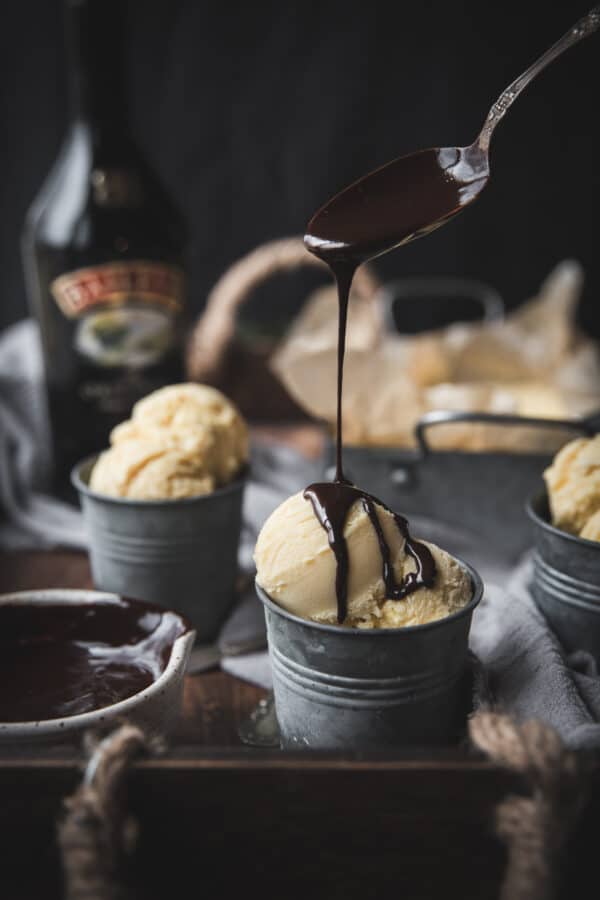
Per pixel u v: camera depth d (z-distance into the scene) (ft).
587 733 1.31
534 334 2.64
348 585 1.30
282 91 3.30
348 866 1.22
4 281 3.38
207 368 2.55
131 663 1.45
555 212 3.53
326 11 3.22
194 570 1.65
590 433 1.72
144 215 2.12
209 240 3.48
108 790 1.16
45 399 2.35
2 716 1.33
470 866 1.22
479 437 1.95
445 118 3.37
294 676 1.32
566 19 3.26
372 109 3.35
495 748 1.18
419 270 3.62
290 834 1.21
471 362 2.55
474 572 1.36
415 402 2.04
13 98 3.17
